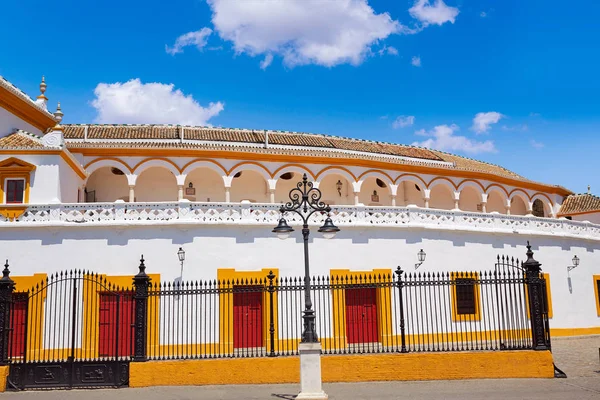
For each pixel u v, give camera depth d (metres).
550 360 15.06
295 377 14.75
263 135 35.81
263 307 20.69
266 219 21.78
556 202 41.12
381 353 15.26
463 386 13.96
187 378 14.54
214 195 31.78
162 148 28.98
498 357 15.08
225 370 14.66
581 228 28.66
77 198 26.78
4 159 22.77
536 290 15.45
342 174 32.38
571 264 27.73
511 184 38.53
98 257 20.64
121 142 29.91
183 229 21.11
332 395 13.05
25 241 20.56
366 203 34.94
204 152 29.58
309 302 13.18
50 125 29.55
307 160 31.61
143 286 14.95
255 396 13.05
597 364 17.48
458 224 24.75
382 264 22.66
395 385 14.24
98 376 14.46
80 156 28.42
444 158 40.84
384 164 33.47
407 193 36.31
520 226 26.53
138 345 14.66
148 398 12.95
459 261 24.27
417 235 23.58
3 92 25.23
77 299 20.19
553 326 26.45
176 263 20.80
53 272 20.39
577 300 27.50
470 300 23.61
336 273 21.95
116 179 30.95
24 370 14.31
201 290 15.20
